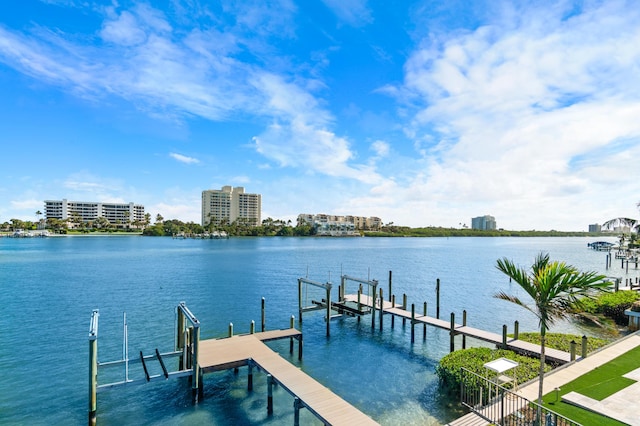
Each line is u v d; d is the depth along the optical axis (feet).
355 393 61.82
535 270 39.47
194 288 166.20
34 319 110.63
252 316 116.98
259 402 58.75
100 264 256.32
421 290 171.12
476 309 131.75
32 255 317.01
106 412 55.21
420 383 65.72
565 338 74.28
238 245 501.56
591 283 35.88
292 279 197.26
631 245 346.13
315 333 99.14
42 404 57.62
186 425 51.80
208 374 69.21
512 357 63.36
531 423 40.37
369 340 92.79
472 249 481.05
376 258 328.49
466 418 43.86
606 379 50.55
